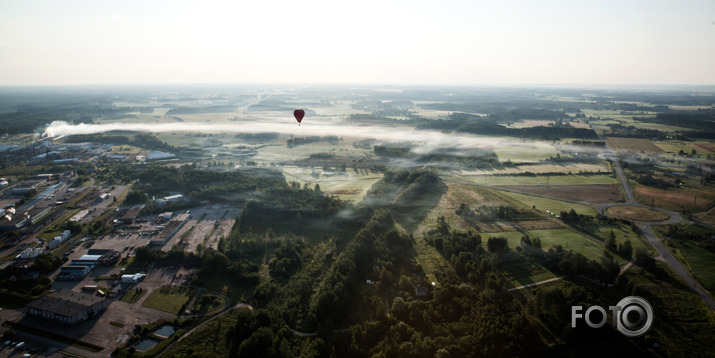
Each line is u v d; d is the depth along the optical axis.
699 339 121.69
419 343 113.69
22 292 152.75
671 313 133.00
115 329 131.38
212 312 140.38
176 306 143.62
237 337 125.00
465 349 113.38
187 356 120.12
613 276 149.38
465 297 137.25
